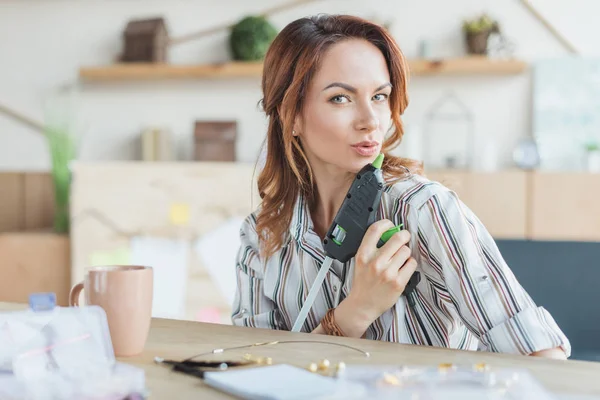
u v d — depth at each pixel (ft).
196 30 10.03
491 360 2.26
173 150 10.05
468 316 2.89
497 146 9.48
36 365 1.99
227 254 8.68
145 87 10.13
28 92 10.37
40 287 9.12
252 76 9.74
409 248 2.99
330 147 3.17
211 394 1.91
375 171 3.11
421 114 9.59
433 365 2.17
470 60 9.08
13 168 10.39
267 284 3.59
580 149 9.23
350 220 3.10
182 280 8.75
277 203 3.58
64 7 10.28
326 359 2.27
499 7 9.44
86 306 2.19
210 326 2.92
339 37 3.15
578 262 7.37
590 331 7.25
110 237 8.83
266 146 3.73
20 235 9.17
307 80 3.18
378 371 2.05
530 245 7.49
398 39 9.61
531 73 9.39
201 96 10.03
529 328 2.66
